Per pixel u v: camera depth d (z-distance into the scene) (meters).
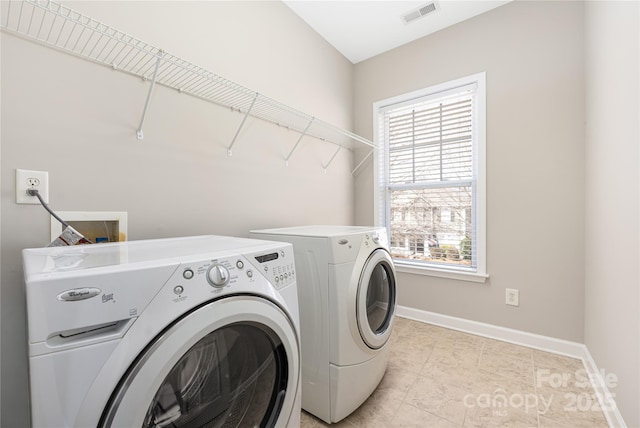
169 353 0.61
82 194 1.14
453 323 2.42
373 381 1.49
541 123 2.05
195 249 0.88
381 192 2.92
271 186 2.02
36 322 0.51
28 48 1.01
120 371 0.56
